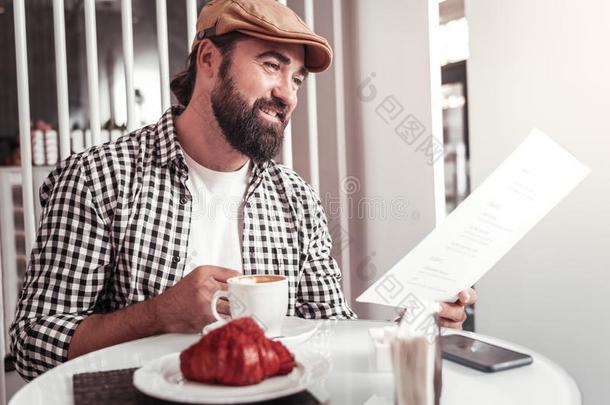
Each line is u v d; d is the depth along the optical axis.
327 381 0.72
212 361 0.63
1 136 2.96
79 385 0.68
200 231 1.25
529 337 1.59
